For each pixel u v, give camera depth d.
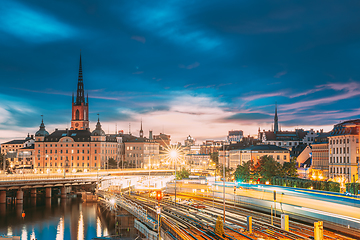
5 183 132.00
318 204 83.19
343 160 147.12
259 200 106.00
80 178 173.62
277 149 193.62
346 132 145.88
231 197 123.62
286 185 125.62
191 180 160.38
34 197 165.75
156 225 80.06
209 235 71.00
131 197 145.50
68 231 105.56
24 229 108.00
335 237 70.19
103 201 146.25
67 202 158.62
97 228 108.81
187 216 93.88
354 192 95.31
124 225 107.25
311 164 178.75
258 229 77.44
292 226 80.81
